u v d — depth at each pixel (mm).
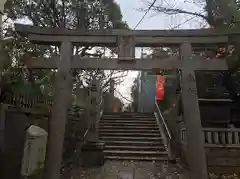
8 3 9344
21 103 8156
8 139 7223
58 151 7762
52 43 8609
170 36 8414
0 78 7180
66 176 9711
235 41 8461
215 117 13109
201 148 7809
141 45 8648
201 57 8344
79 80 15250
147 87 29594
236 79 10500
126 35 8398
